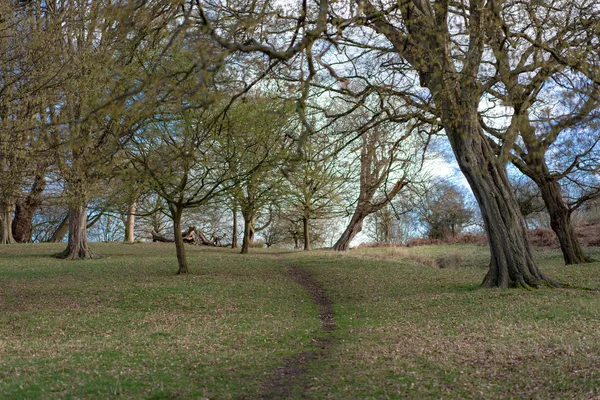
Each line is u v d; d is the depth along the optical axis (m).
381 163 25.69
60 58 17.22
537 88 13.90
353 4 9.67
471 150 15.30
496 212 15.82
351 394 7.22
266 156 19.80
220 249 40.91
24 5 15.96
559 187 22.88
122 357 9.48
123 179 18.83
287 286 20.20
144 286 18.58
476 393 6.96
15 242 38.03
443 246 39.78
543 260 26.55
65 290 18.16
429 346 9.59
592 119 8.12
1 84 15.86
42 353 9.89
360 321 13.33
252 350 10.27
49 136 16.72
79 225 29.72
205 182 23.84
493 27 12.40
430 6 14.33
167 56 16.89
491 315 12.23
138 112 9.03
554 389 6.86
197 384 7.77
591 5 13.95
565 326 10.45
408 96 15.87
